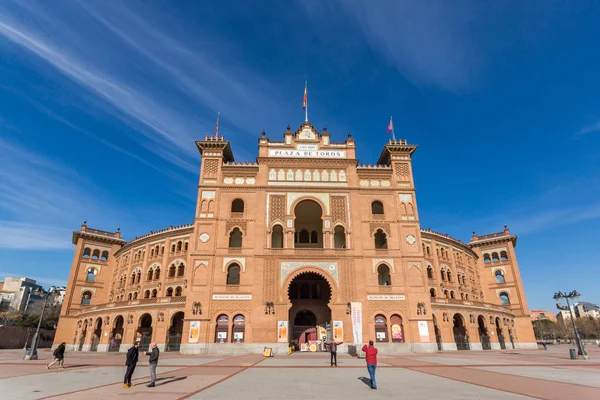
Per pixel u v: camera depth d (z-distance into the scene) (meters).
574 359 33.88
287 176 50.00
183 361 31.86
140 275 65.31
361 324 42.69
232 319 42.53
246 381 18.41
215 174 49.94
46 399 13.48
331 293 44.00
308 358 35.06
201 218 47.06
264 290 43.69
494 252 77.44
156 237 65.69
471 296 69.19
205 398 13.63
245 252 45.47
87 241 73.56
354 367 26.16
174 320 53.25
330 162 51.00
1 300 136.88
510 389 15.98
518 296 72.19
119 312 56.19
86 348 59.34
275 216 47.62
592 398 13.70
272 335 41.84
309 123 53.22
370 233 47.31
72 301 68.62
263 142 51.56
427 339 42.81
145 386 16.73
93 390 15.63
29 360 34.72
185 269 60.03
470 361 31.86
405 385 17.27
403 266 45.88
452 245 67.88
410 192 50.00
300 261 45.25
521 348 66.50
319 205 49.44
